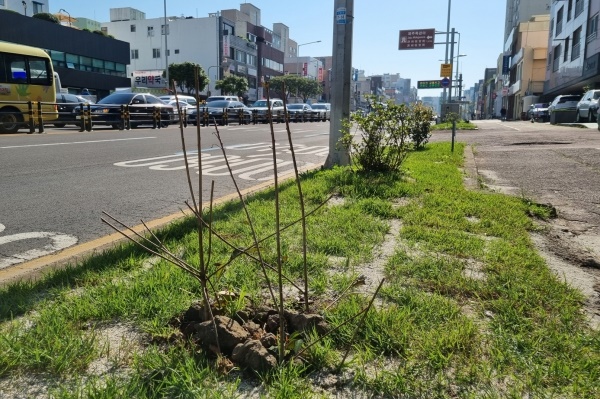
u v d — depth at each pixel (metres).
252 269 3.34
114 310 2.71
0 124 17.53
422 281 3.22
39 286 3.12
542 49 60.09
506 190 6.94
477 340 2.43
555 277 3.30
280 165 10.27
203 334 2.32
